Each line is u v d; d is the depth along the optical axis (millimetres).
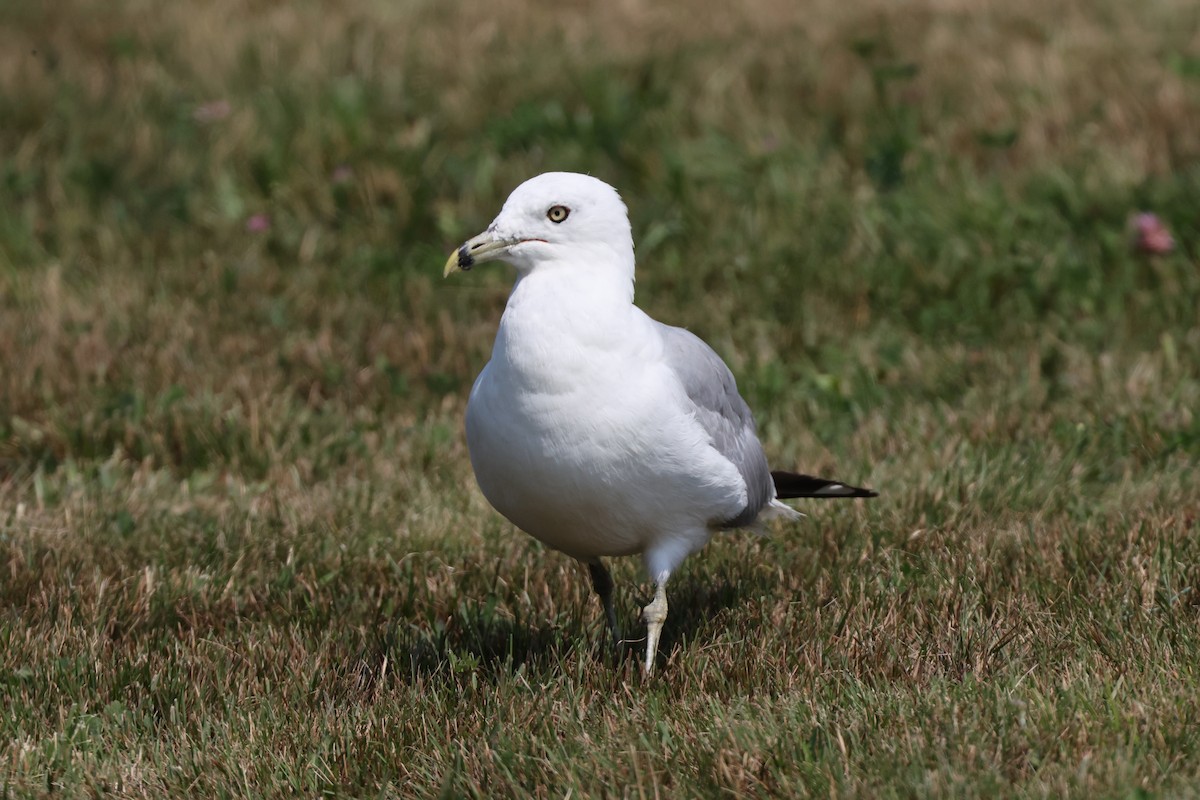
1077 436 10672
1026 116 16547
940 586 8383
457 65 18297
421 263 14359
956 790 6043
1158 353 11938
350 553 9430
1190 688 6832
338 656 8016
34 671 7730
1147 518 9023
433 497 10289
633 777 6391
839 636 7809
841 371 12250
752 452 8148
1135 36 18812
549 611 8688
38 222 14922
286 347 12594
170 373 12047
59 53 18781
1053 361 12172
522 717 7090
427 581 9000
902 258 13781
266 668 7922
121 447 11062
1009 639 7562
